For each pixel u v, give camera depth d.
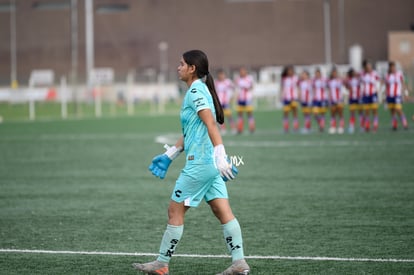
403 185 43.84
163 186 45.34
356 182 45.44
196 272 24.28
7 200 40.09
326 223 32.44
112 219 34.09
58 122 116.94
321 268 24.50
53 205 38.28
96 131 94.94
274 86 169.25
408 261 25.34
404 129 89.44
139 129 98.00
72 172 52.69
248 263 25.28
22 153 66.88
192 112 22.14
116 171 53.09
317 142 74.62
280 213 35.16
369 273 23.80
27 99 154.88
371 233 30.17
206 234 30.41
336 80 88.69
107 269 24.70
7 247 28.23
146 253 27.11
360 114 89.94
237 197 40.31
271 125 106.00
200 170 22.06
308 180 46.72
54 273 24.17
